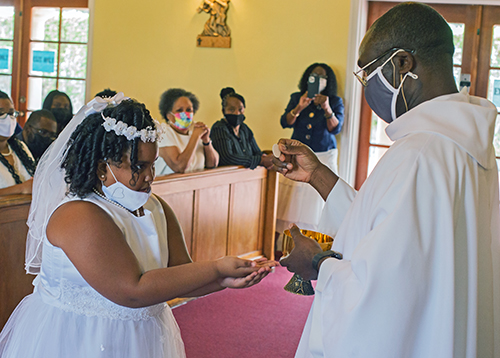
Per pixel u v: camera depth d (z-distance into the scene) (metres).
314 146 4.75
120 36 5.57
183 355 1.58
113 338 1.33
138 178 1.32
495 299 1.25
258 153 4.38
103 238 1.26
